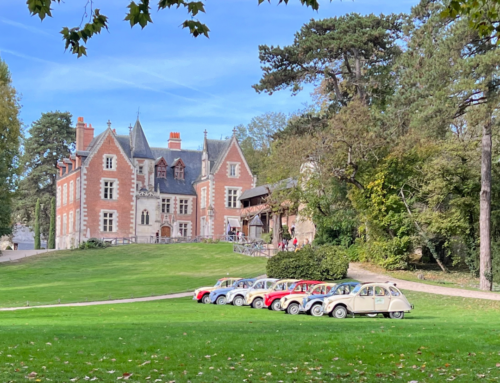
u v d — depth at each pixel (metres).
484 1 11.45
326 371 11.63
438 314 25.84
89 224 71.06
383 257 42.28
